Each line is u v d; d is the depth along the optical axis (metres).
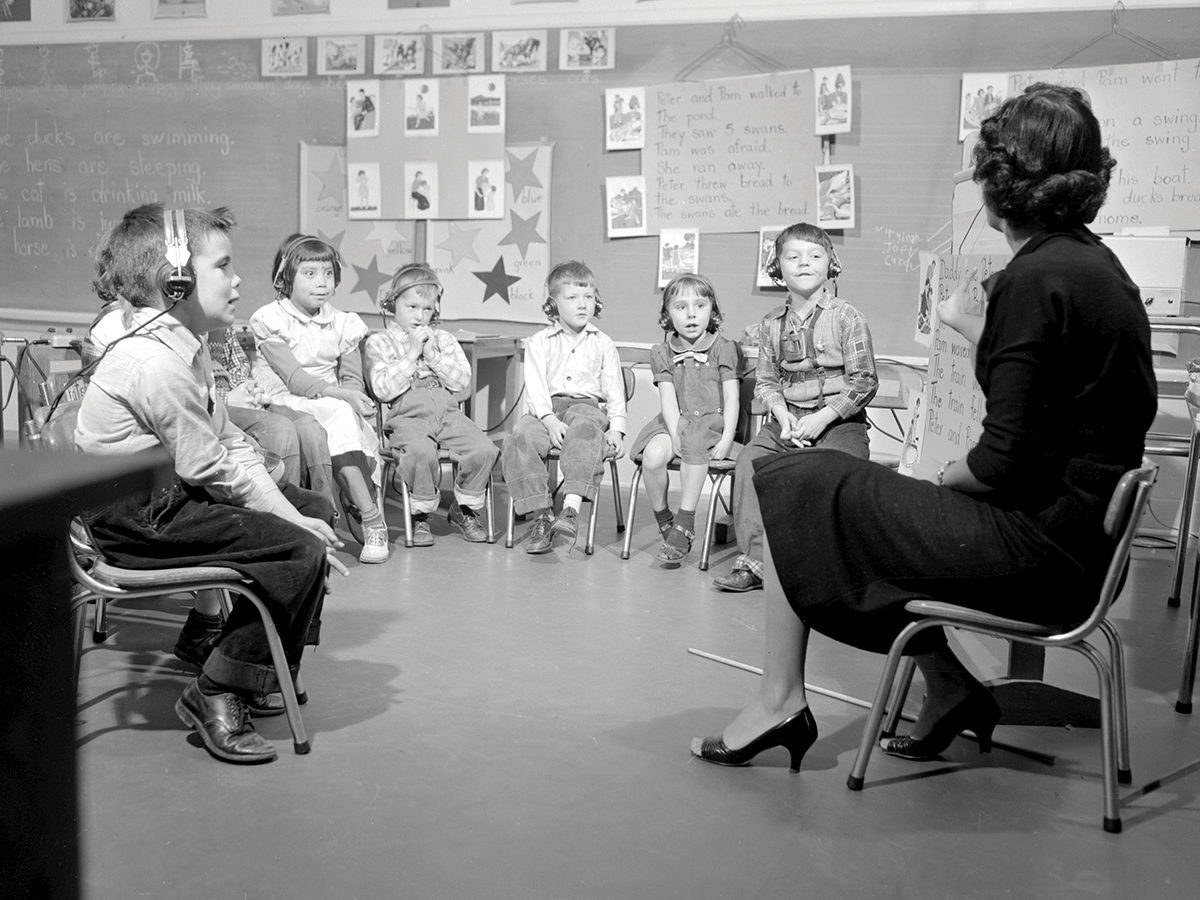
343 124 5.04
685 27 4.57
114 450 2.01
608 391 3.97
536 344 3.91
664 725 2.21
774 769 2.00
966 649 2.86
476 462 3.81
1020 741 2.19
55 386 2.50
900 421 4.41
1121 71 4.08
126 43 5.28
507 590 3.22
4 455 0.73
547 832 1.73
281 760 1.98
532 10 4.75
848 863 1.66
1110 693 1.78
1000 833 1.77
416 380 3.94
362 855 1.64
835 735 2.18
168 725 2.13
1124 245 3.60
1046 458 1.73
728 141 4.54
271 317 3.72
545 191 4.80
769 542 1.87
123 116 5.33
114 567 1.96
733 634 2.86
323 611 2.93
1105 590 1.75
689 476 3.60
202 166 5.25
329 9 5.00
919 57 4.30
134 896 1.50
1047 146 1.74
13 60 5.43
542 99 4.77
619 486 4.49
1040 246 1.76
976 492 1.79
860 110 4.38
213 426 2.28
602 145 4.71
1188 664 2.38
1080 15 4.14
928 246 4.36
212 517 2.01
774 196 4.51
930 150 4.33
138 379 1.97
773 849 1.69
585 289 3.93
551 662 2.58
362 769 1.95
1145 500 1.70
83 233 5.46
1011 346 1.70
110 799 1.80
